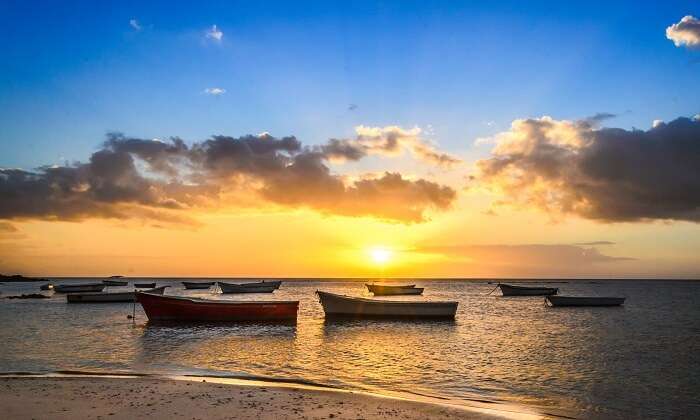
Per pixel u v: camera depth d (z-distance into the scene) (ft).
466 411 50.44
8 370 76.33
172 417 43.42
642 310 225.35
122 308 214.48
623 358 92.79
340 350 100.22
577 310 225.56
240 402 49.34
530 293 365.81
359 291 492.13
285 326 144.77
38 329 133.90
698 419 53.83
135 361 85.10
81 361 84.89
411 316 164.04
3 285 649.20
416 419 46.03
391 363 86.07
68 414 43.83
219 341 111.86
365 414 46.68
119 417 43.09
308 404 49.52
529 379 73.46
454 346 107.86
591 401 60.80
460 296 379.55
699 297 370.53
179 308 143.13
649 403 60.03
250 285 380.99
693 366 84.58
